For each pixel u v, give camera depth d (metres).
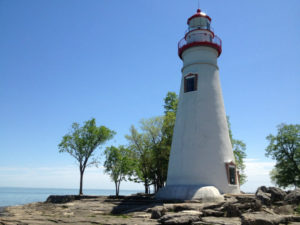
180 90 24.64
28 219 13.80
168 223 10.51
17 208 23.52
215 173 20.45
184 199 18.34
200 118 22.05
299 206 13.52
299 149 31.97
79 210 18.31
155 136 33.31
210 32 25.12
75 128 34.25
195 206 13.96
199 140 21.41
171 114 32.56
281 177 33.84
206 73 23.47
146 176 32.47
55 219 13.44
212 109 22.50
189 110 22.69
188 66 24.16
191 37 25.27
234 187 20.80
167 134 31.69
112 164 29.86
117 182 29.48
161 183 31.75
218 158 21.00
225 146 21.84
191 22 26.09
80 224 11.74
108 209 18.06
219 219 11.33
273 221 9.55
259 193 15.90
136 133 33.69
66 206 21.45
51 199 29.88
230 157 21.84
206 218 11.62
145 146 33.06
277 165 34.62
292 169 32.88
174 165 22.05
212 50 24.39
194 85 23.22
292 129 33.97
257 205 12.54
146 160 32.53
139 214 14.92
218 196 17.84
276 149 34.50
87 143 33.31
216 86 23.55
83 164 33.31
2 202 55.78
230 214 12.41
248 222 9.37
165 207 14.20
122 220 12.43
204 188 18.47
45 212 18.52
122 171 29.61
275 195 15.63
